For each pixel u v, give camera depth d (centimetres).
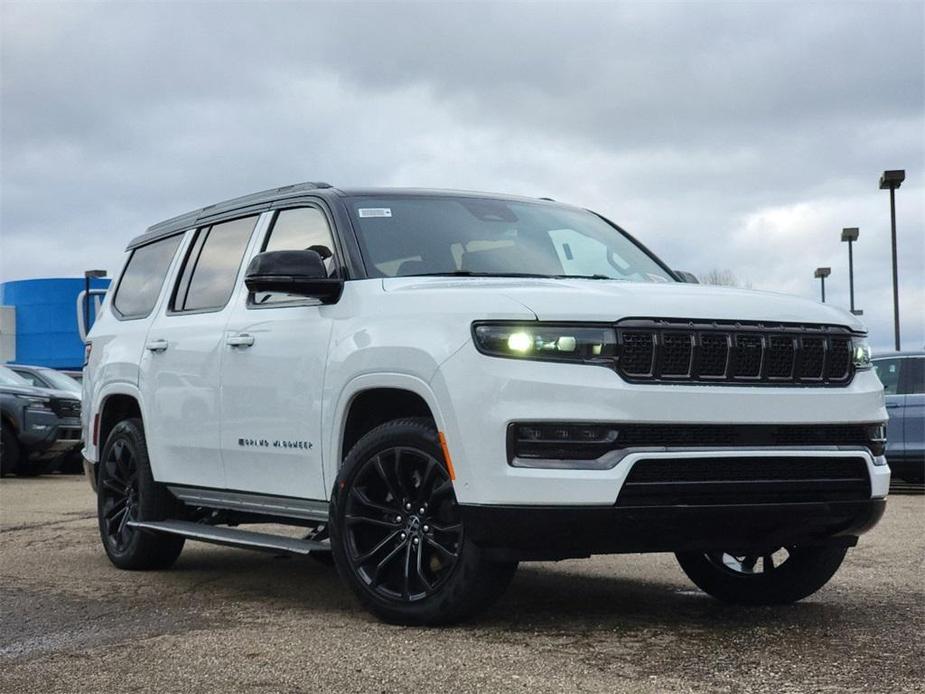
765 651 430
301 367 541
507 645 439
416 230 556
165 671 413
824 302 514
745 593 546
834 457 475
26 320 4084
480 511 444
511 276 538
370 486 498
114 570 696
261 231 615
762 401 460
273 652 437
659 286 489
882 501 493
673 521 443
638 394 440
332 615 518
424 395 466
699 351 454
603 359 444
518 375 441
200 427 622
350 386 505
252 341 580
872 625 486
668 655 423
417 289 495
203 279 659
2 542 846
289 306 566
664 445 445
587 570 674
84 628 503
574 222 621
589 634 462
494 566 455
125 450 707
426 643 445
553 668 402
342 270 537
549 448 438
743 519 457
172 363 652
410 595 480
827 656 421
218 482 614
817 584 531
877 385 505
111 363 723
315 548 521
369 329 500
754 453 456
